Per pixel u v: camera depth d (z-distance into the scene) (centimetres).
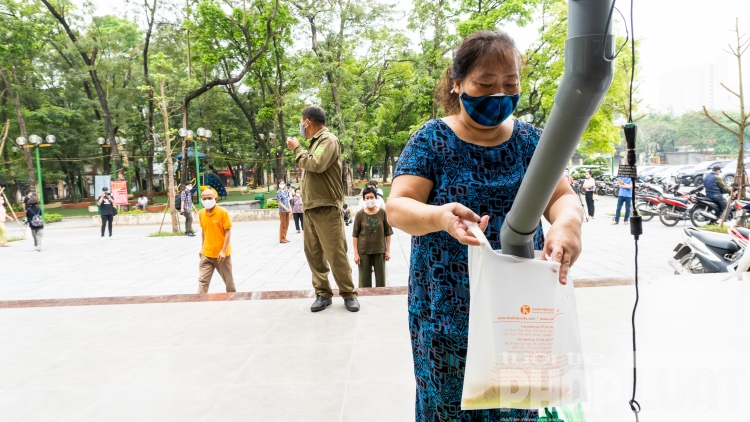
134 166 3141
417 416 139
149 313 446
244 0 1938
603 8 72
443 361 126
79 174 3341
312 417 249
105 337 384
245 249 1066
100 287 725
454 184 121
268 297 483
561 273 103
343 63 2108
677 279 472
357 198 1961
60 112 2564
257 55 1981
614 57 73
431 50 1906
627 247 891
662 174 2816
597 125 1902
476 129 124
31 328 414
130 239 1372
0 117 2558
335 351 335
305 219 424
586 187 1391
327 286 435
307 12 1981
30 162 2367
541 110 2245
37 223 1150
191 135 1827
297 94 2011
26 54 2464
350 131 2002
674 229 1113
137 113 2909
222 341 364
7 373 318
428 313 129
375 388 279
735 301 391
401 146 2798
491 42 113
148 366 322
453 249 124
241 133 3191
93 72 2339
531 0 1800
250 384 289
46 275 830
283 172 2298
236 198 2873
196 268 859
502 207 122
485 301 106
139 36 2872
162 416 255
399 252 923
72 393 286
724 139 5362
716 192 1112
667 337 313
